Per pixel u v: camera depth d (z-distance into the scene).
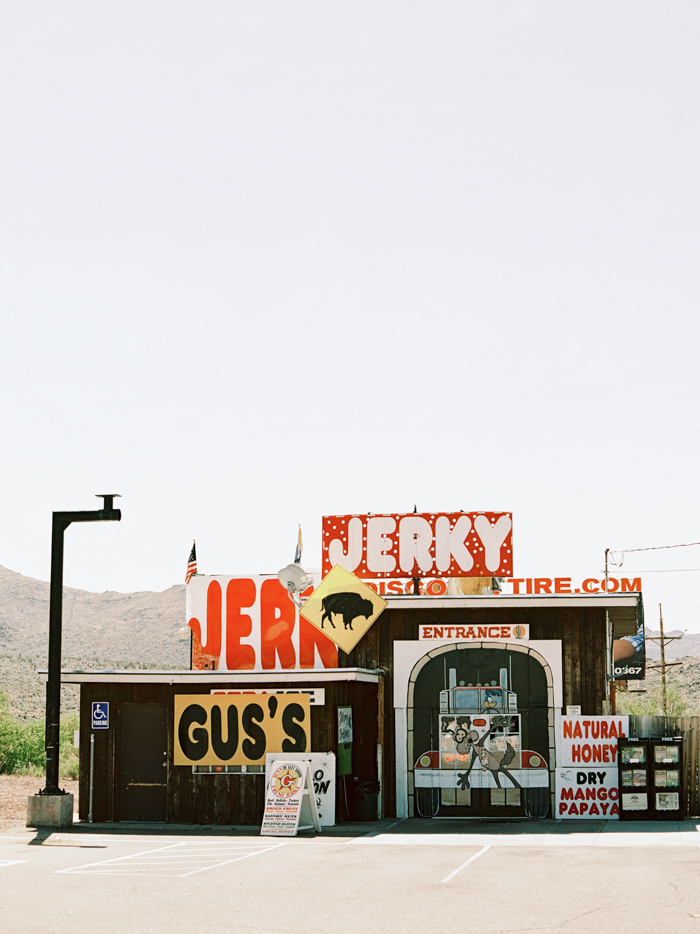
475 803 22.67
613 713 27.09
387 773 23.12
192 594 25.09
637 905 11.56
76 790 30.08
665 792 21.11
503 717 22.89
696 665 126.38
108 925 10.69
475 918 11.05
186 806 21.92
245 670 24.27
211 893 12.69
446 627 23.44
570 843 17.53
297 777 20.08
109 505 21.61
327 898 12.33
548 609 23.14
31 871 14.57
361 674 22.17
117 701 22.83
